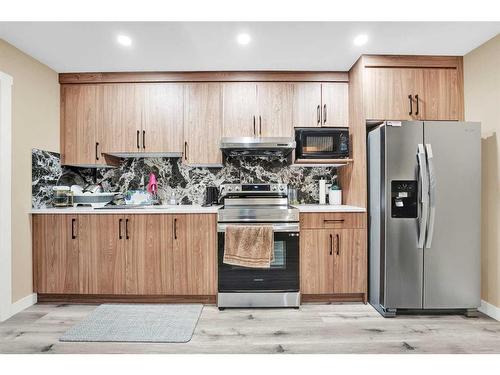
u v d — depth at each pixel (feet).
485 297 8.41
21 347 6.68
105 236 9.07
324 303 9.21
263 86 10.19
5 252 8.03
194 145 10.21
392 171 8.09
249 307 8.87
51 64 9.53
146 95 10.21
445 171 8.08
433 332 7.35
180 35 7.85
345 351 6.52
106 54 8.89
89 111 10.23
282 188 11.03
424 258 8.13
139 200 10.84
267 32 7.73
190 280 9.05
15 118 8.42
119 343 6.86
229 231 8.78
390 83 9.08
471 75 8.84
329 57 9.18
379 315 8.34
